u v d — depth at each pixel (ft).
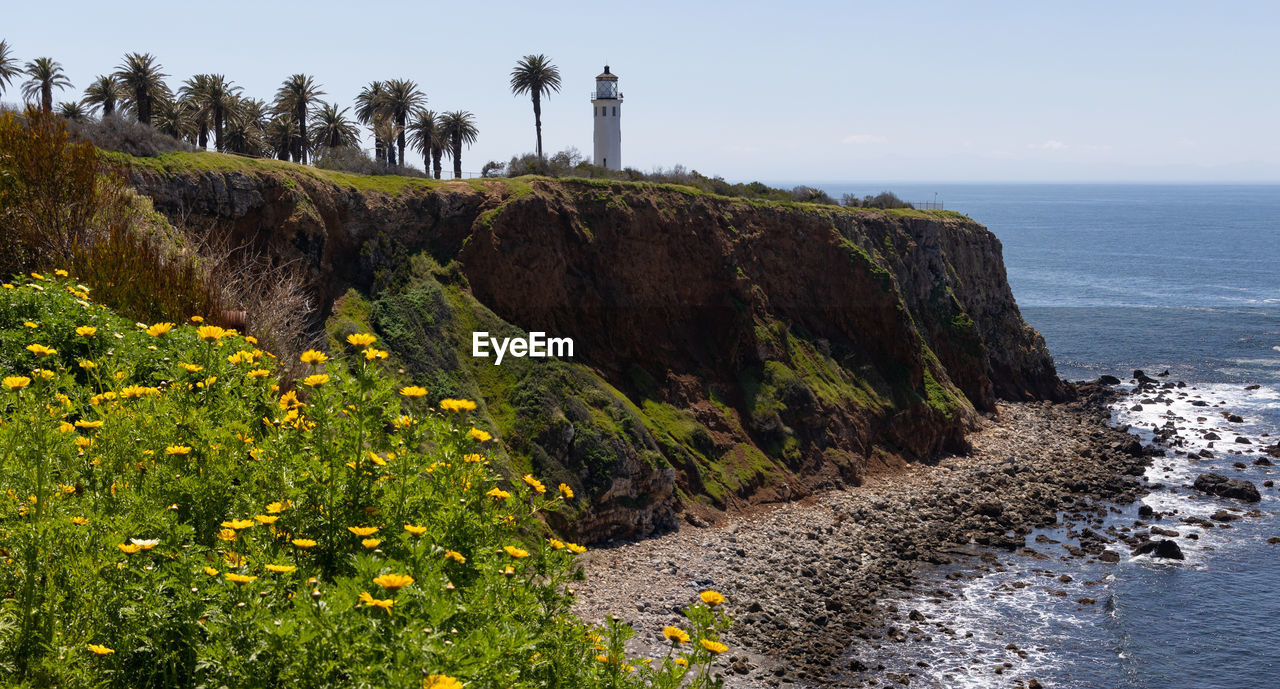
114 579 19.61
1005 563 145.07
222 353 30.04
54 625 18.76
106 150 143.43
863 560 144.46
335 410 25.05
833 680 104.99
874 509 171.32
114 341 40.70
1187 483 189.06
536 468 145.59
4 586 19.47
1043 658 112.37
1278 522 164.96
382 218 169.58
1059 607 127.65
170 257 58.34
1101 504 176.24
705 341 199.62
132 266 54.70
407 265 169.89
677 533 151.74
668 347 194.08
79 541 20.11
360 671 16.02
